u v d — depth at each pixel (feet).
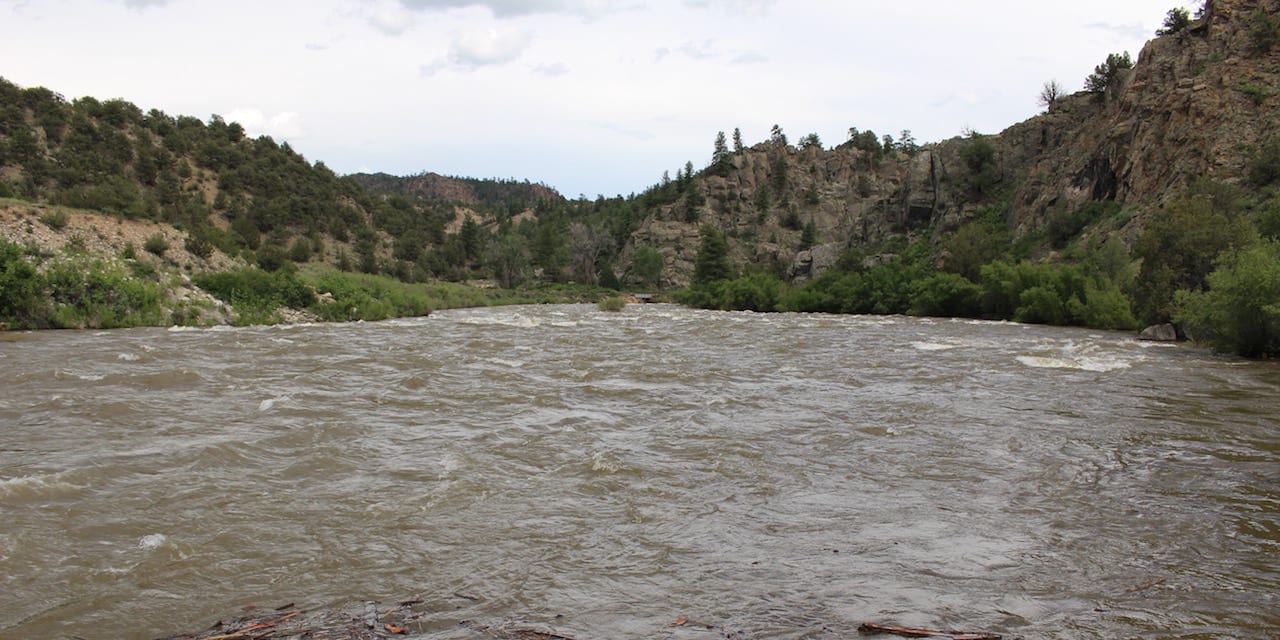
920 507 26.16
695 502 26.55
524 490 27.81
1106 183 217.56
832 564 20.51
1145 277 111.24
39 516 23.98
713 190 552.00
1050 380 58.54
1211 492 27.94
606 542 22.29
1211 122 178.60
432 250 447.42
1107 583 19.15
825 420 41.91
